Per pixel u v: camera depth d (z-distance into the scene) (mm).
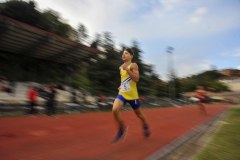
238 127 10188
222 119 14250
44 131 8305
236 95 73062
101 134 7734
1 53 25016
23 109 15703
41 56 26344
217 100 57219
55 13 37219
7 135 7320
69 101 22781
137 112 6098
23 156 5031
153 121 11906
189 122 12086
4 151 5383
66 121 11359
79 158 4957
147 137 6652
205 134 8555
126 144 6152
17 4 29828
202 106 17797
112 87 34469
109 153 5324
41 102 18484
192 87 78312
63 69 30469
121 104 5598
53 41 22484
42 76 28156
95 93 31375
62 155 5152
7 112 14289
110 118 13344
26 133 7805
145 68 44125
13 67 25938
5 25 18531
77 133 7910
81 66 33250
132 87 5672
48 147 5836
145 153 5359
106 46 37688
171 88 52906
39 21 31422
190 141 7090
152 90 45125
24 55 25562
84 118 13008
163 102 36906
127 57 5602
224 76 101562
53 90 15773
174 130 8922
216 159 5230
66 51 25781
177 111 21312
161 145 6137
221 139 7402
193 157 5363
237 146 6422
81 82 31766
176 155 5551
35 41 22250
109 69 35281
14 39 21344
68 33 38812
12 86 22906
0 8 28938
